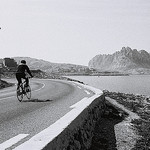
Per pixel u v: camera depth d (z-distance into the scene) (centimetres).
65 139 392
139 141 741
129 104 1466
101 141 699
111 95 1973
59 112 798
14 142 436
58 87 2312
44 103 1059
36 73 8006
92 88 1736
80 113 551
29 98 1238
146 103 1831
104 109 1144
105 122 946
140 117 1142
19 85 1136
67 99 1221
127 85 9694
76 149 463
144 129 887
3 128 560
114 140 727
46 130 375
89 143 612
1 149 388
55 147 331
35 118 690
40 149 273
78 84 2806
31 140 313
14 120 661
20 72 1130
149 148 684
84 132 578
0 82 2773
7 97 1359
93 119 793
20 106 957
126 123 963
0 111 825
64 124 421
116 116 1062
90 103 741
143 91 6203
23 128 561
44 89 2038
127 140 738
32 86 2534
